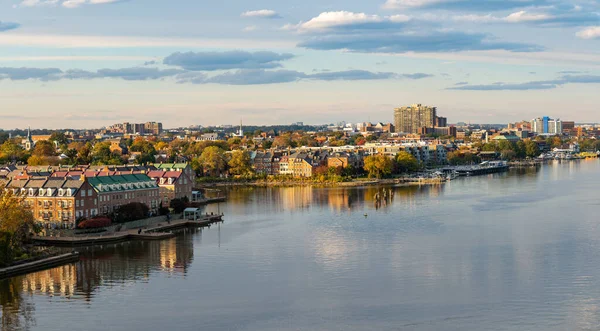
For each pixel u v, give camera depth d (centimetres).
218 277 16975
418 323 13450
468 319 13625
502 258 18475
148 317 14038
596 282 15925
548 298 14825
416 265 17888
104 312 14362
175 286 16225
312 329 13250
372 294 15350
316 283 16300
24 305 14875
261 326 13450
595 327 13075
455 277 16625
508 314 13875
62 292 15812
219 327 13438
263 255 19375
